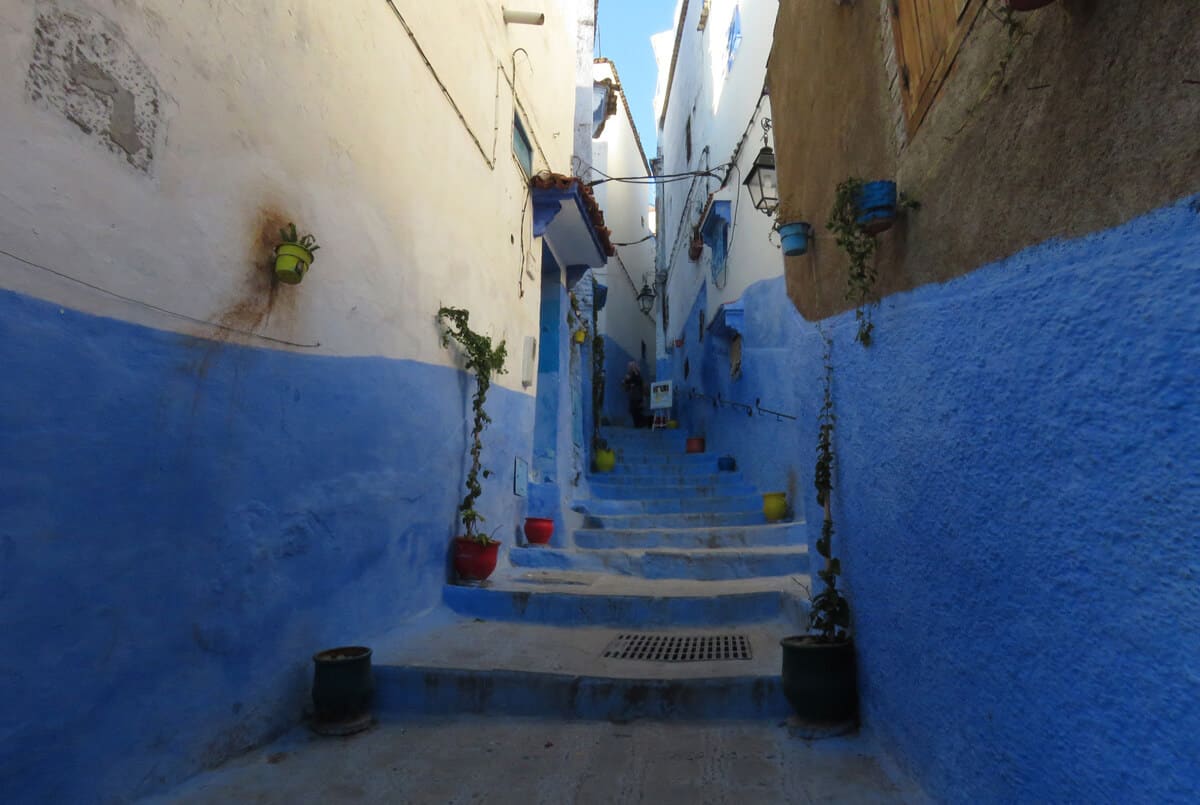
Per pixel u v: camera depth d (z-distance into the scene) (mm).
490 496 5539
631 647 3898
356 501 3570
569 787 2584
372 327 3758
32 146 1905
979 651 1906
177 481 2426
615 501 8148
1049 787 1579
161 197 2359
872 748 2766
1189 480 1164
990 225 1812
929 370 2209
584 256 8312
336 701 3006
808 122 3727
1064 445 1508
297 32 3139
